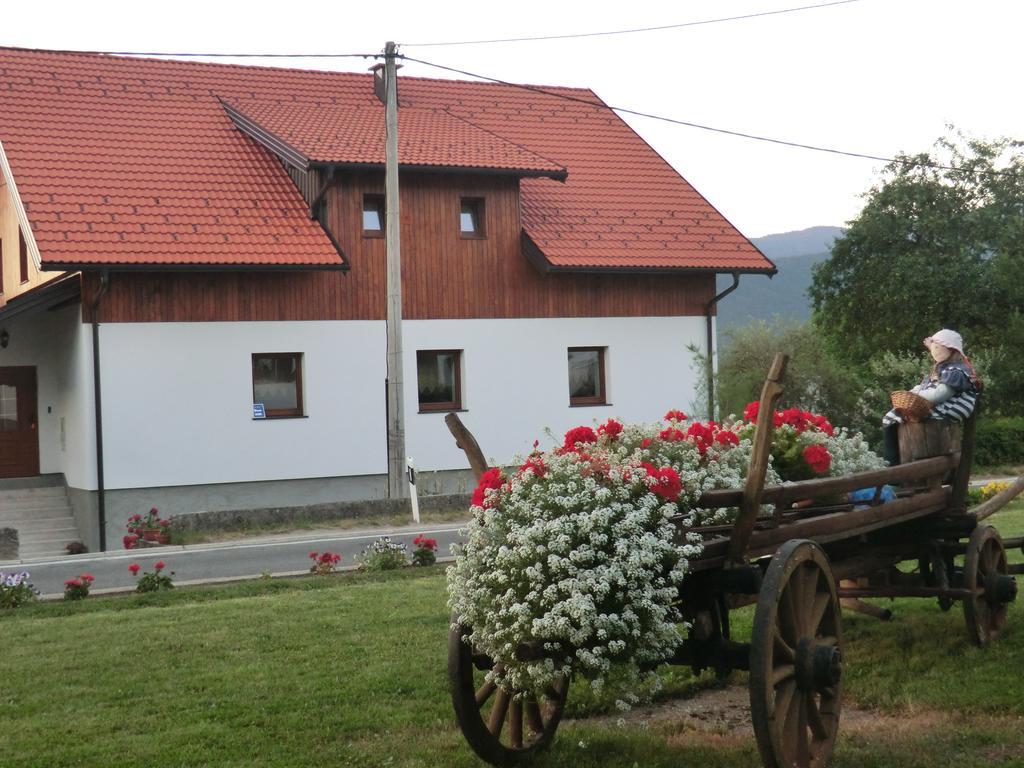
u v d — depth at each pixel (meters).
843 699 7.81
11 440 25.06
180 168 25.09
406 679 8.54
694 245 28.58
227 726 7.52
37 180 23.45
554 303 27.56
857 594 9.02
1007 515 17.72
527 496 6.12
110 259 22.00
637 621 5.75
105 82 27.02
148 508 23.25
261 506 24.34
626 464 6.14
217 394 23.91
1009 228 41.62
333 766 6.68
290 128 25.88
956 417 8.64
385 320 25.70
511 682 6.08
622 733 7.24
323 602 11.93
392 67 22.31
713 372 27.81
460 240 26.58
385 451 25.66
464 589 6.13
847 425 26.88
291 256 23.56
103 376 22.88
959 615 10.08
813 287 44.59
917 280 41.09
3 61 26.47
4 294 28.84
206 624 10.89
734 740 7.03
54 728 7.57
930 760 6.37
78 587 13.61
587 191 29.62
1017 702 7.38
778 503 6.56
